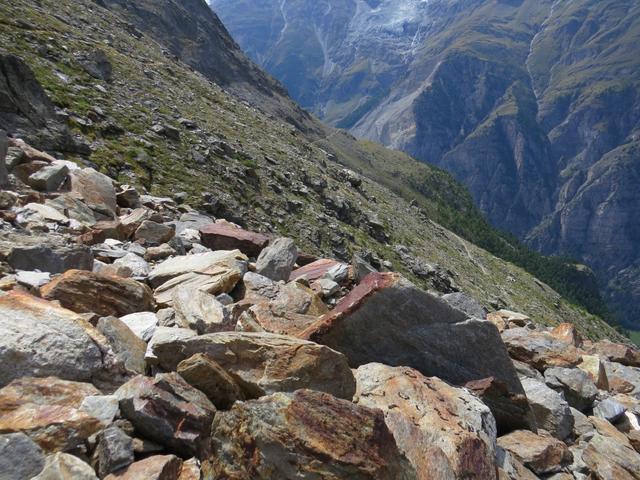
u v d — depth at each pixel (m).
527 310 110.31
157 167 48.28
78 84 55.78
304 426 5.25
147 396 5.82
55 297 8.33
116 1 198.50
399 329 9.26
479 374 9.43
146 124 56.31
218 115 90.31
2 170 14.84
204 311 8.95
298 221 60.81
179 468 5.38
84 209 15.42
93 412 5.57
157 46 134.88
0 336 5.92
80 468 4.78
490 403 8.95
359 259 14.21
